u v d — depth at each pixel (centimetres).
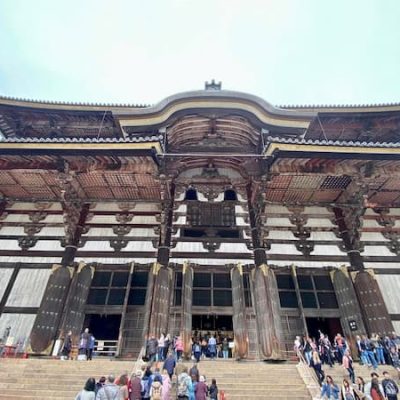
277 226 1962
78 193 1914
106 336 2289
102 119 2194
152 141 1550
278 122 1792
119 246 1862
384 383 952
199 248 1848
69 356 1447
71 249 1820
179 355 1375
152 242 1875
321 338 1450
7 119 2200
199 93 1780
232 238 1881
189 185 2055
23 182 1900
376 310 1631
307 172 1722
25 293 1714
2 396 992
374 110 2130
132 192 1964
